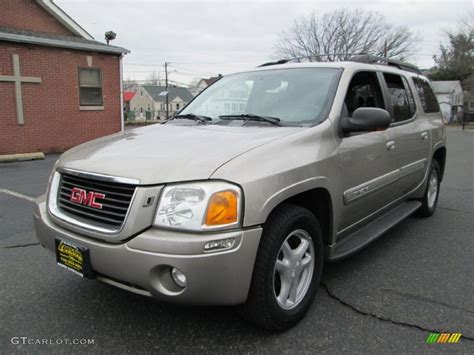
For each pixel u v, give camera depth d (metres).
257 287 2.46
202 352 2.52
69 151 3.16
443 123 5.64
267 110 3.49
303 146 2.87
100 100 14.28
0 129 11.97
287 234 2.62
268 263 2.47
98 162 2.62
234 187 2.32
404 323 2.85
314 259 2.94
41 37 12.62
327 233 3.15
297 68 3.83
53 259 3.96
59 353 2.51
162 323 2.84
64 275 3.61
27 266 3.80
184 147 2.69
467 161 12.13
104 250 2.36
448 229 5.03
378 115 3.06
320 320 2.88
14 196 6.64
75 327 2.79
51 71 12.87
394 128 4.08
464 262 3.96
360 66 3.80
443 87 51.97
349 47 40.25
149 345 2.59
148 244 2.24
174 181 2.32
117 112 14.75
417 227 5.11
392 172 4.00
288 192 2.56
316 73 3.65
